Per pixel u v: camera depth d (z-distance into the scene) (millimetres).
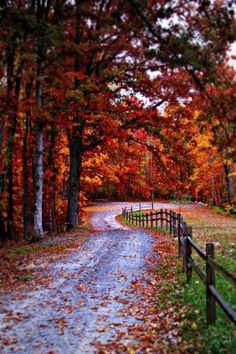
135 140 26266
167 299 9219
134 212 52625
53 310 8766
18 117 18094
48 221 29469
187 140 25312
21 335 7355
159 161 27203
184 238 11180
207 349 6242
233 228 22547
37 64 12508
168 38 10992
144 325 7812
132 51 13438
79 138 25703
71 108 18125
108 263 13758
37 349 6766
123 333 7449
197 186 55812
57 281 11250
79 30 13742
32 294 9961
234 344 6211
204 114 13719
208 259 7242
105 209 61812
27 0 12578
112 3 11281
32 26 10211
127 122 24016
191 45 10953
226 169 43938
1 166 17000
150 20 10906
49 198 27984
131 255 15328
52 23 11172
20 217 27984
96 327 7766
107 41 13977
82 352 6656
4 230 24219
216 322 7133
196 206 58781
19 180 27594
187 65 11391
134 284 10891
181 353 6422
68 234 22719
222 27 11102
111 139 25391
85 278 11609
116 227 36375
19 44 10680
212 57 11203
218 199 55969
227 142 12500
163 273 11844
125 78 19797
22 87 19203
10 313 8523
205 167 44938
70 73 13930
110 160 35625
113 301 9430
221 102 12055
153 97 21156
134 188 72875
